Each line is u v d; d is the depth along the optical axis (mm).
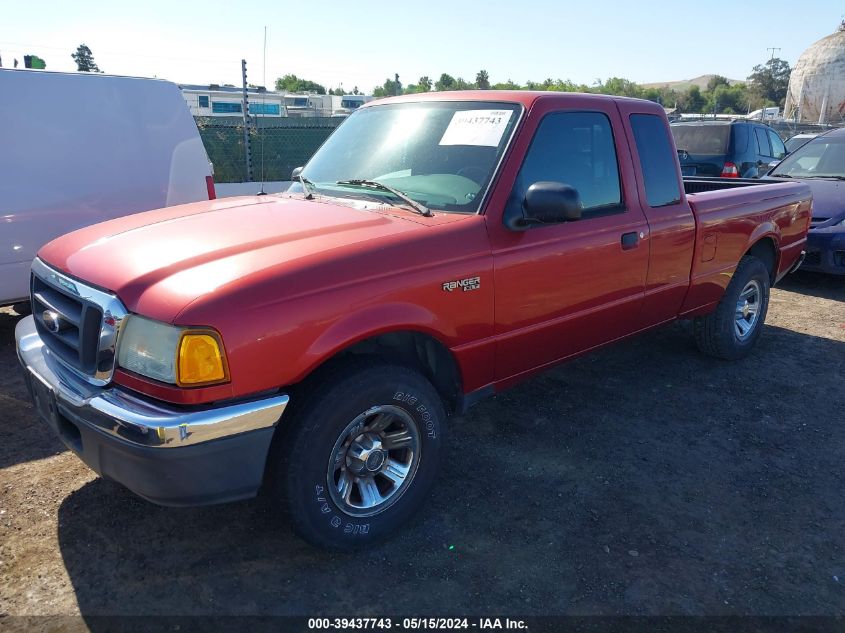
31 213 5355
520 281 3303
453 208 3230
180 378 2352
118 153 5844
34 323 3248
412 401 2938
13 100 5250
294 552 2955
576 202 3100
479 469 3664
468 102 3658
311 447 2656
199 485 2426
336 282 2645
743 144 11875
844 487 3564
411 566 2879
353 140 3955
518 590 2742
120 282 2547
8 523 3098
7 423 4113
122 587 2715
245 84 10258
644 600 2699
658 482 3572
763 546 3057
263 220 3086
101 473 2605
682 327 6223
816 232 7539
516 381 3615
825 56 53250
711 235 4602
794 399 4668
